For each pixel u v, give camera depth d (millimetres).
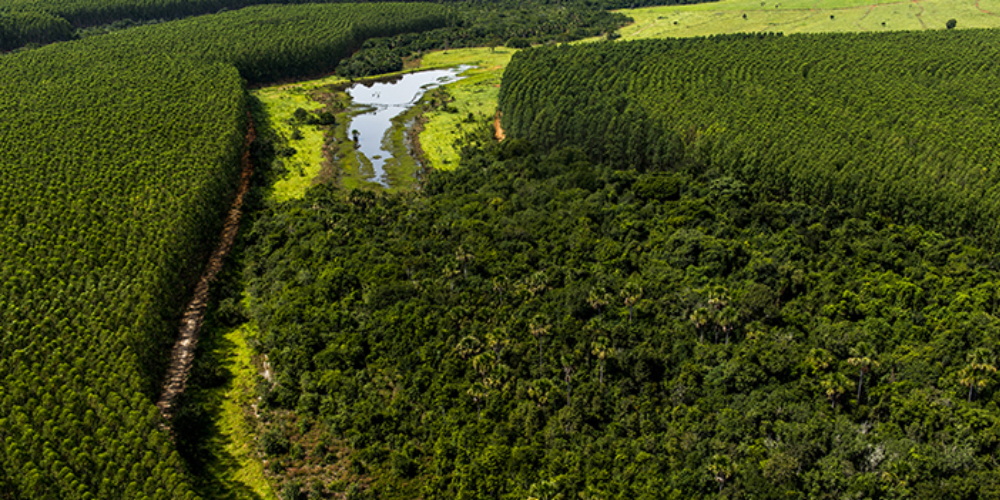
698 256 170000
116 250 164000
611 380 132250
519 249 179625
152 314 144625
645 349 134500
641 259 173250
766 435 117312
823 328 140625
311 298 157875
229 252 192000
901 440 111250
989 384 119375
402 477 119000
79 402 119938
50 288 149500
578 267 171000
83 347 133375
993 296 147250
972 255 169125
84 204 182250
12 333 135250
